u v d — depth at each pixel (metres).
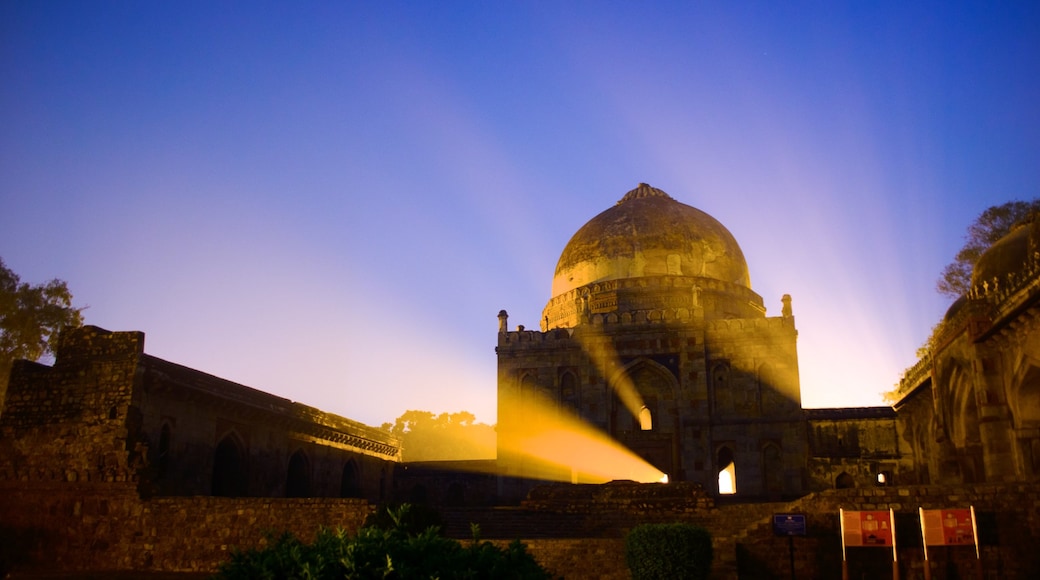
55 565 26.39
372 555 9.62
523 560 10.41
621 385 41.91
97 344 28.39
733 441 39.50
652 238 45.78
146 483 26.91
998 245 30.95
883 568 19.97
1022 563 19.50
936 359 31.78
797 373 39.91
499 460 41.75
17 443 28.02
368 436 44.09
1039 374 24.44
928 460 36.81
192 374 30.56
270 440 35.56
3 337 39.12
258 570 9.29
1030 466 24.84
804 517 19.05
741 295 45.75
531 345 43.19
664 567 18.20
